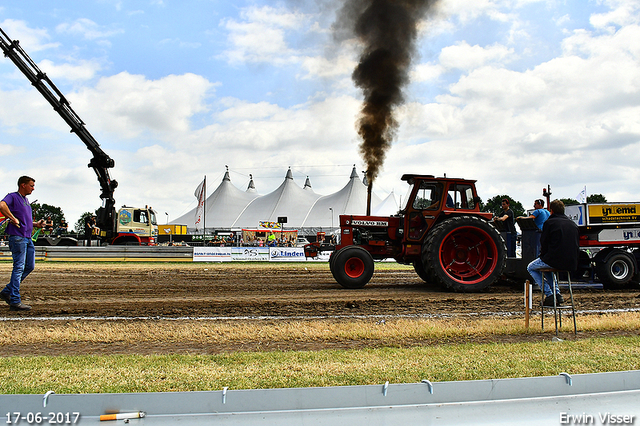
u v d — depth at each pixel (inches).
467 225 309.0
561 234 176.1
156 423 88.0
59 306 238.1
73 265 547.2
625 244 329.7
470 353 139.0
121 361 131.0
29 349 150.7
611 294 290.0
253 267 560.4
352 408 94.2
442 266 306.2
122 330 175.9
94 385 108.8
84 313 217.5
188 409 91.7
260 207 2058.3
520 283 337.1
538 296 284.4
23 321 196.2
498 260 309.7
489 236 310.3
